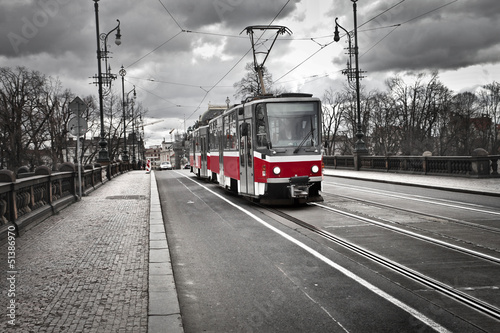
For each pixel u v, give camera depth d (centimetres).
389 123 6356
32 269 625
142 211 1264
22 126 4500
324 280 580
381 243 787
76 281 567
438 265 634
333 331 419
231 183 1733
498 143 6019
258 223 1057
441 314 453
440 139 6028
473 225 923
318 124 1354
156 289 527
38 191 1116
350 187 1925
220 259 716
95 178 2233
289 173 1312
